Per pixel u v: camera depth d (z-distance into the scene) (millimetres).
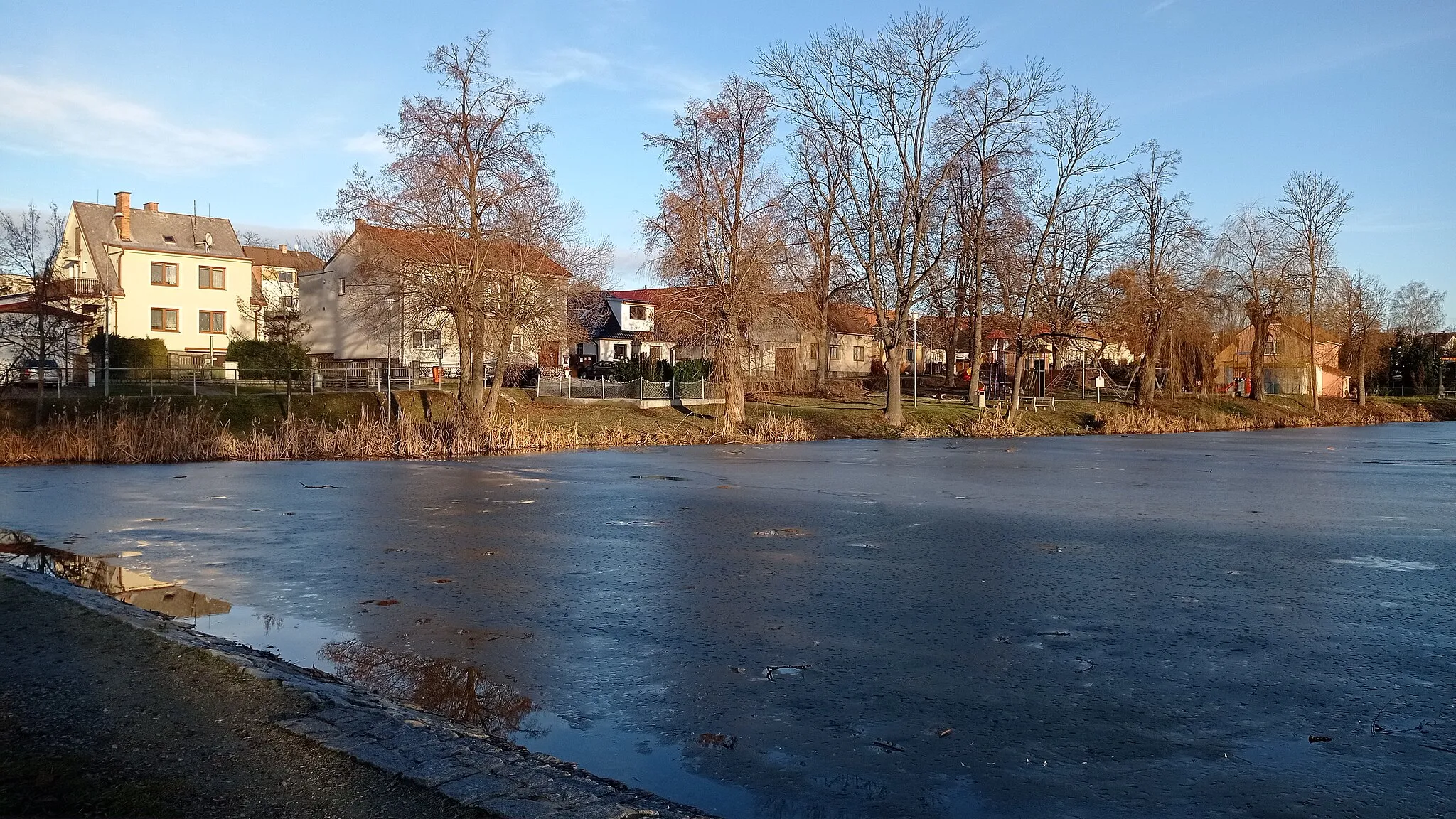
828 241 50344
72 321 37156
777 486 22406
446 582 11336
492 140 33969
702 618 9625
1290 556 13328
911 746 6285
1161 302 54531
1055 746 6281
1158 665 8031
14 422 29906
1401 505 19453
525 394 42938
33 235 33312
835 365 82375
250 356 47938
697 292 40656
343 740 5461
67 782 4852
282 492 20422
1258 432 54156
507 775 5023
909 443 39875
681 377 45938
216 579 11484
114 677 6602
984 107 45750
